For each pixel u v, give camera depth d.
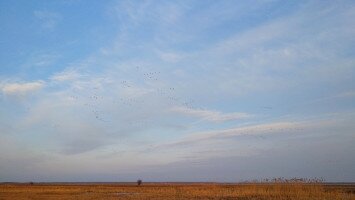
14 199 39.59
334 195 34.53
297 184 38.25
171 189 50.75
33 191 57.00
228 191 42.34
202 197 37.94
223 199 35.34
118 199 37.62
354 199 32.56
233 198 36.09
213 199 35.62
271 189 39.16
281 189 38.41
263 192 38.53
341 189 47.19
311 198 32.97
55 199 39.12
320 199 32.31
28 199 39.44
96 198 39.66
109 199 37.81
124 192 51.41
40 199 39.31
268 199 33.62
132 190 57.62
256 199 34.12
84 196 43.00
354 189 48.47
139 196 40.44
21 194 48.34
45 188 71.12
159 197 38.69
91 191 55.84
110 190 59.16
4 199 39.62
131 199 37.25
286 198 33.44
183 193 43.12
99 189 64.12
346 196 34.28
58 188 71.31
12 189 65.06
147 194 43.41
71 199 38.94
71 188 71.00
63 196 43.59
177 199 36.25
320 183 38.16
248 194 38.72
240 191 41.06
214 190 44.44
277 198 33.59
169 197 38.38
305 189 37.31
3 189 64.81
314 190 36.59
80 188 71.06
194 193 41.94
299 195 34.66
